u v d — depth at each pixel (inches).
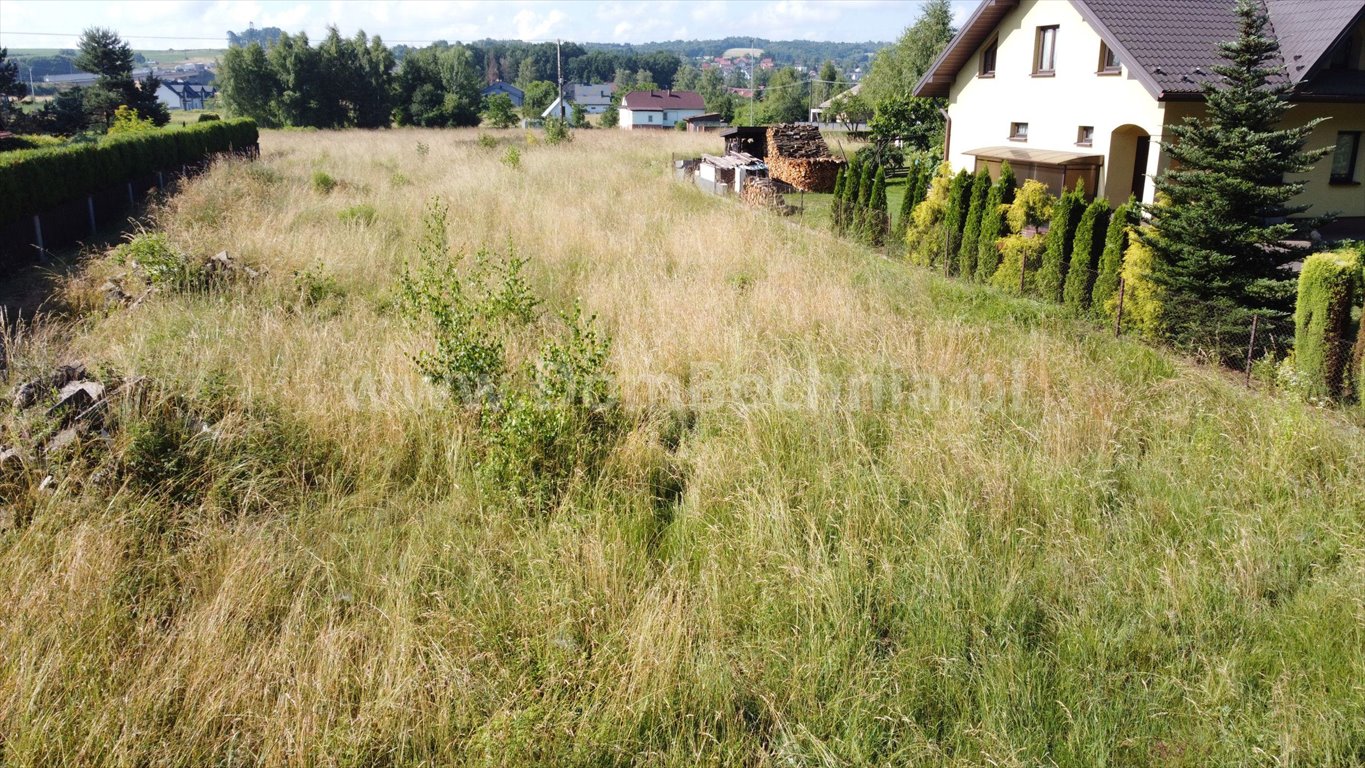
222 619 173.2
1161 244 385.4
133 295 416.5
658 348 340.2
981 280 505.4
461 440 260.5
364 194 776.3
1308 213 687.7
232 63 2265.0
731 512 229.5
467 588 195.0
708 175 952.9
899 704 161.9
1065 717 161.2
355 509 231.6
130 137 808.9
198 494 226.7
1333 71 661.3
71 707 150.9
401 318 367.2
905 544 212.7
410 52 2490.2
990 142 831.1
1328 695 165.2
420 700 157.1
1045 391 297.3
